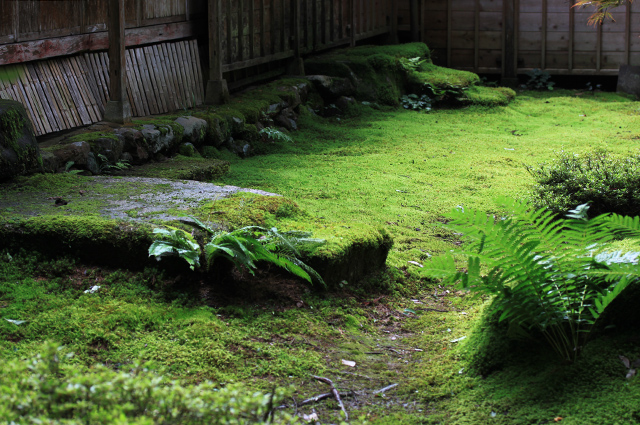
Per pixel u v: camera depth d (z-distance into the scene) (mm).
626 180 5582
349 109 10359
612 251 3592
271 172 7289
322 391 3195
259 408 2211
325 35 11258
